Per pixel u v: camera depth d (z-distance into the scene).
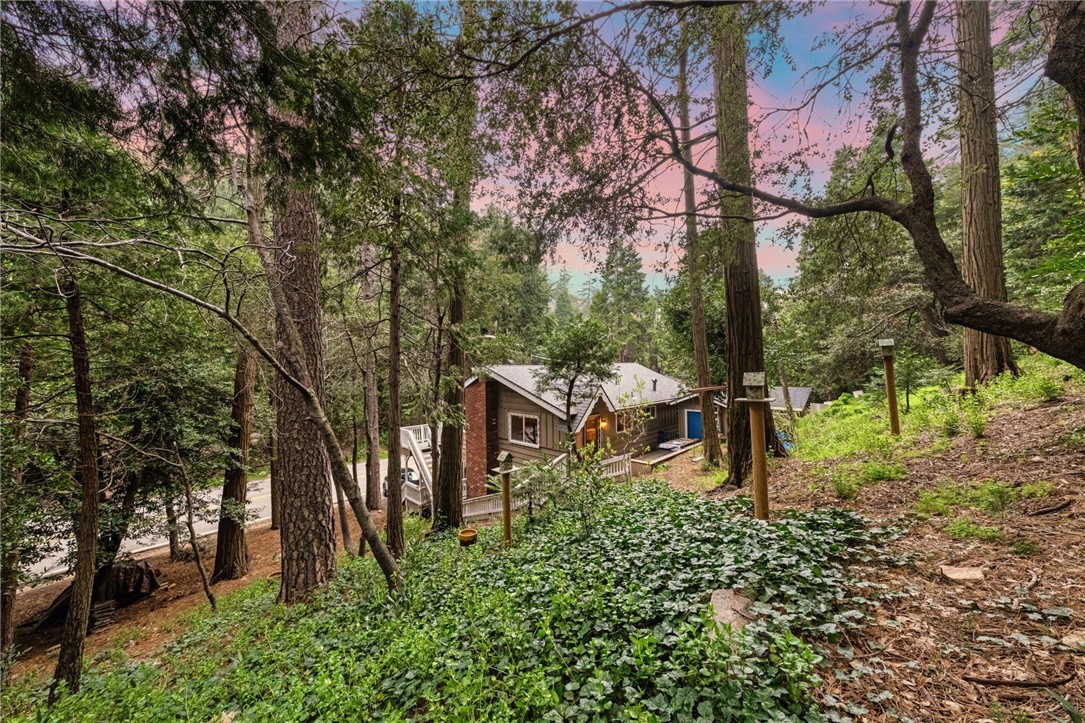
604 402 14.10
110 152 3.01
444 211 7.09
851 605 2.64
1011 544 2.98
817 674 2.15
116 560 8.72
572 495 6.53
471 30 3.29
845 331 13.45
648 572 3.59
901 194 4.61
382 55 3.29
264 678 3.66
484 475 15.02
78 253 3.39
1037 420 5.02
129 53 2.33
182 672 4.38
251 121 2.79
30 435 6.40
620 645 2.63
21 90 2.35
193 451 9.30
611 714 2.15
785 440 9.30
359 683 3.04
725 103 4.60
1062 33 2.50
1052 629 2.17
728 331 6.74
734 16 3.25
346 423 15.32
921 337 12.75
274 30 2.52
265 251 5.98
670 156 4.18
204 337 7.29
